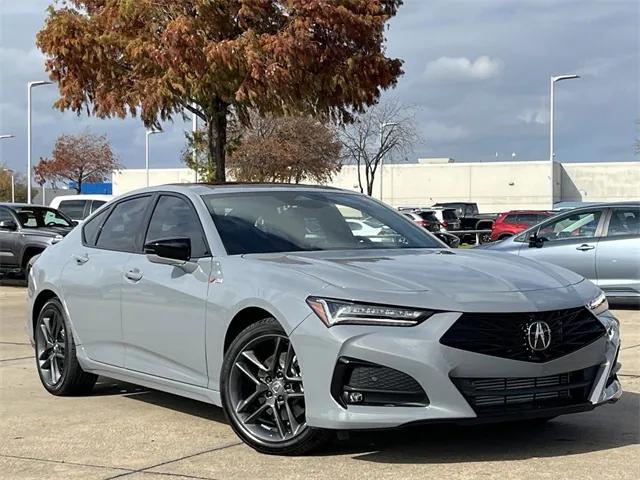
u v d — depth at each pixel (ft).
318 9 49.88
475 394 14.79
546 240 41.14
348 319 14.97
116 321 20.45
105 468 15.85
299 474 14.94
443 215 119.85
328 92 52.70
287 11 51.49
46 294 23.47
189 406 21.13
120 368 20.40
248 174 133.39
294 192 20.79
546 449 16.42
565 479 14.39
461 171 206.69
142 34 50.98
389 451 16.30
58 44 52.06
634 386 22.58
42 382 23.40
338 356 14.89
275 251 18.30
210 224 18.81
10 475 15.56
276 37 49.14
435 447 16.56
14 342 32.32
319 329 15.15
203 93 50.47
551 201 190.08
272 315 16.06
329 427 15.01
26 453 17.04
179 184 21.20
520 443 16.88
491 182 204.95
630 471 14.87
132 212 21.61
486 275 16.28
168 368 18.92
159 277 19.12
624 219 39.65
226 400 16.89
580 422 18.70
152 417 19.95
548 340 15.12
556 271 17.47
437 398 14.56
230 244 18.29
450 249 19.69
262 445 16.26
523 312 15.03
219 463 15.89
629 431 17.88
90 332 21.42
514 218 99.25
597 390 15.94
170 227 19.97
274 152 131.34
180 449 17.03
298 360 15.44
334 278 15.85
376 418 14.66
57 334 22.97
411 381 14.64
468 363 14.64
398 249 19.10
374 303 14.97
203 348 17.75
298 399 15.89
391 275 15.96
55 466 16.08
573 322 15.67
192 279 18.26
